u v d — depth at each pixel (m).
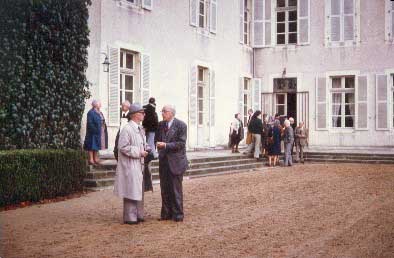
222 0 21.89
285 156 18.84
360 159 20.59
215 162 16.22
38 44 12.03
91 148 12.70
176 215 8.54
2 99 11.05
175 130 8.59
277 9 25.02
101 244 6.94
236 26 23.19
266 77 24.97
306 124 24.28
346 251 6.59
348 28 23.66
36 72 11.95
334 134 23.77
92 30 14.68
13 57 11.28
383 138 23.00
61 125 12.73
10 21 11.18
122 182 8.22
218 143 21.52
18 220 8.49
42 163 10.45
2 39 11.03
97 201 10.38
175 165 8.52
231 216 8.98
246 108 24.55
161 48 17.84
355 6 23.52
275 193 11.64
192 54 19.67
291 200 10.68
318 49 24.14
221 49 21.80
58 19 12.55
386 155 20.30
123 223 8.32
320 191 11.96
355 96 23.48
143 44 16.86
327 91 23.92
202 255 6.41
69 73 12.97
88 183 11.79
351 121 23.80
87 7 14.45
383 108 23.02
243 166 17.12
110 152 15.30
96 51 14.80
